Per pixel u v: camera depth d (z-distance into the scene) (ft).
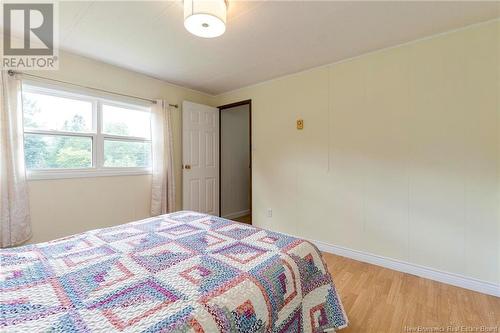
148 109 10.32
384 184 7.86
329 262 8.23
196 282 3.13
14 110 6.81
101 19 6.13
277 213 10.72
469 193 6.48
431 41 6.94
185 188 11.51
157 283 3.09
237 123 14.82
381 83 7.84
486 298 6.04
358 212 8.42
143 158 10.32
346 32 6.77
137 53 8.05
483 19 6.12
